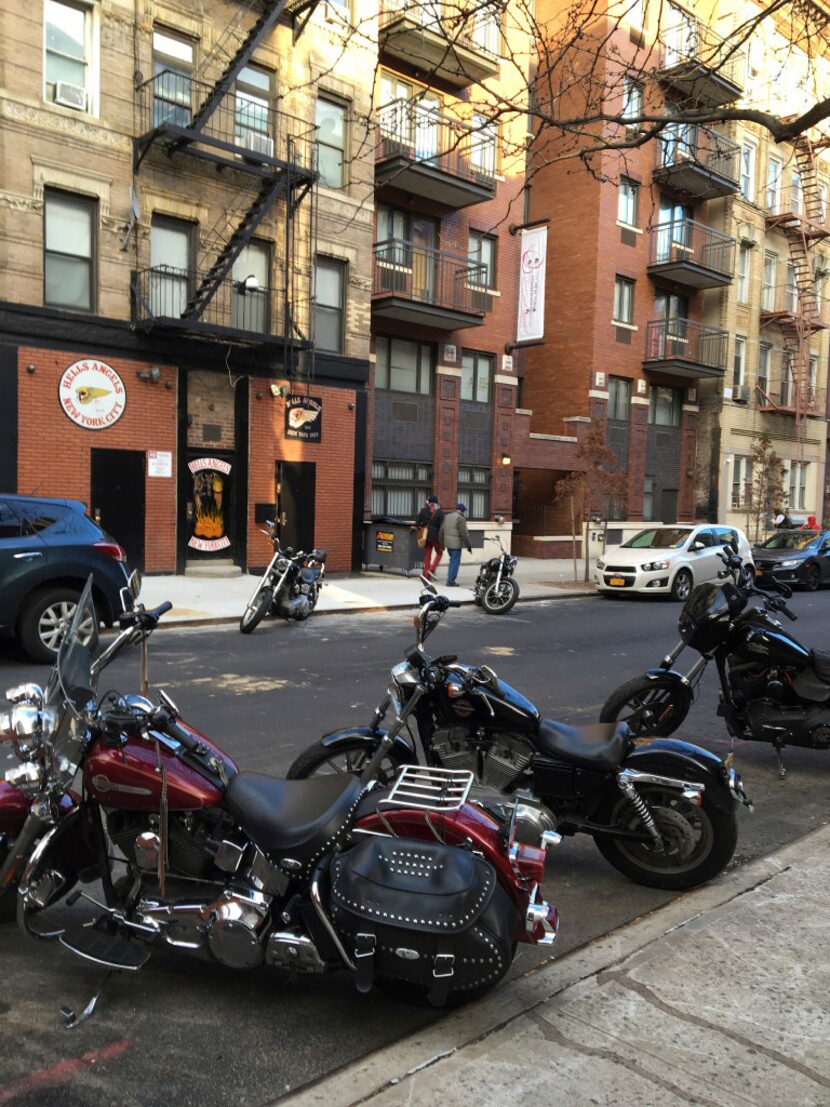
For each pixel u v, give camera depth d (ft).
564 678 29.66
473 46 63.41
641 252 90.68
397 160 63.16
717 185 88.28
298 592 38.91
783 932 11.92
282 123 57.06
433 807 10.08
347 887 9.61
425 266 72.18
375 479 70.28
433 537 58.75
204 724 22.12
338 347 62.80
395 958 9.37
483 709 14.21
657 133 21.44
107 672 28.02
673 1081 8.73
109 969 10.93
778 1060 9.09
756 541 95.76
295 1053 9.33
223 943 9.72
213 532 56.49
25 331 46.96
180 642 34.35
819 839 15.58
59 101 47.78
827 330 119.03
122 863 11.51
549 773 13.91
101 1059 9.17
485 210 76.74
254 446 57.77
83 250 49.55
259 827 9.98
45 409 48.08
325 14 49.85
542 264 75.72
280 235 57.72
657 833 13.56
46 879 10.44
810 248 110.73
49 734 9.92
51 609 29.12
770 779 19.92
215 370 55.47
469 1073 8.84
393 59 64.80
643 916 12.78
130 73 50.06
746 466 106.42
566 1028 9.65
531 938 9.93
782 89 75.72
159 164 51.57
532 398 92.17
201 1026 9.80
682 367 92.38
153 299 52.24
